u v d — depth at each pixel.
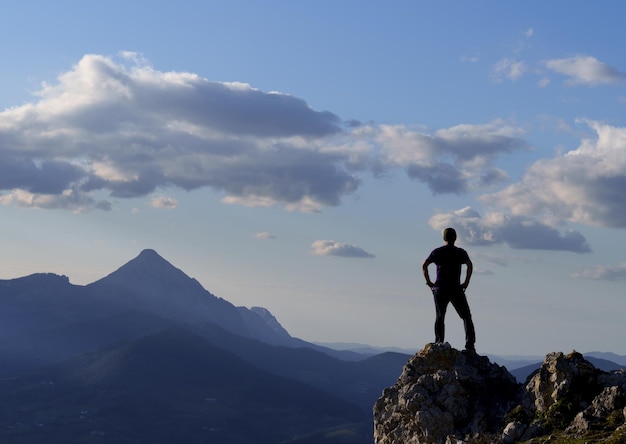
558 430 31.16
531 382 33.47
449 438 32.91
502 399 34.44
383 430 35.25
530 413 32.84
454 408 34.03
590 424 30.41
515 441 31.48
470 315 37.78
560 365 33.00
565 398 32.06
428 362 35.84
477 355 36.44
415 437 34.03
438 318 38.00
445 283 37.81
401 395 34.72
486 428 33.28
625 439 28.14
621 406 30.62
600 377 32.56
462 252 38.22
